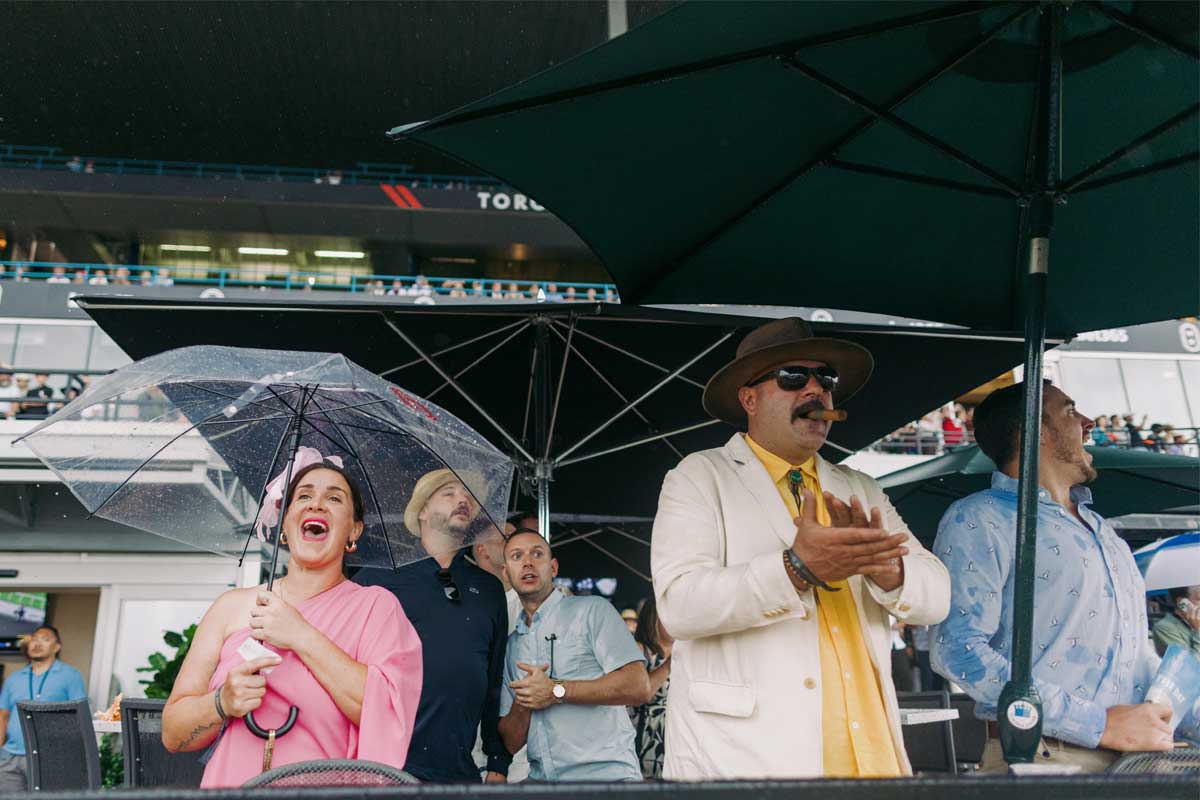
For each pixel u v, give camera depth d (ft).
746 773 6.92
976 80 8.04
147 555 35.83
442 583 10.38
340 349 14.05
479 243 86.38
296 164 106.11
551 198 9.07
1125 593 8.63
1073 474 9.20
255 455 8.87
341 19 86.38
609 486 18.30
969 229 9.76
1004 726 6.56
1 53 88.63
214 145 102.63
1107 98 8.14
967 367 13.87
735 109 8.15
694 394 15.71
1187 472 16.71
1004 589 8.48
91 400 7.88
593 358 14.93
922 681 29.55
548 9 85.51
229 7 84.79
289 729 7.07
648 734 16.71
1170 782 3.66
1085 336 61.16
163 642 35.50
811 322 12.78
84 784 15.07
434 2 84.69
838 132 8.66
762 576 6.78
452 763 9.69
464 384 15.51
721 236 9.83
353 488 8.24
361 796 3.40
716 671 7.30
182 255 88.99
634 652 11.80
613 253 9.90
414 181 100.68
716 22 6.85
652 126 8.20
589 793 3.46
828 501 6.57
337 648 7.25
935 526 18.62
